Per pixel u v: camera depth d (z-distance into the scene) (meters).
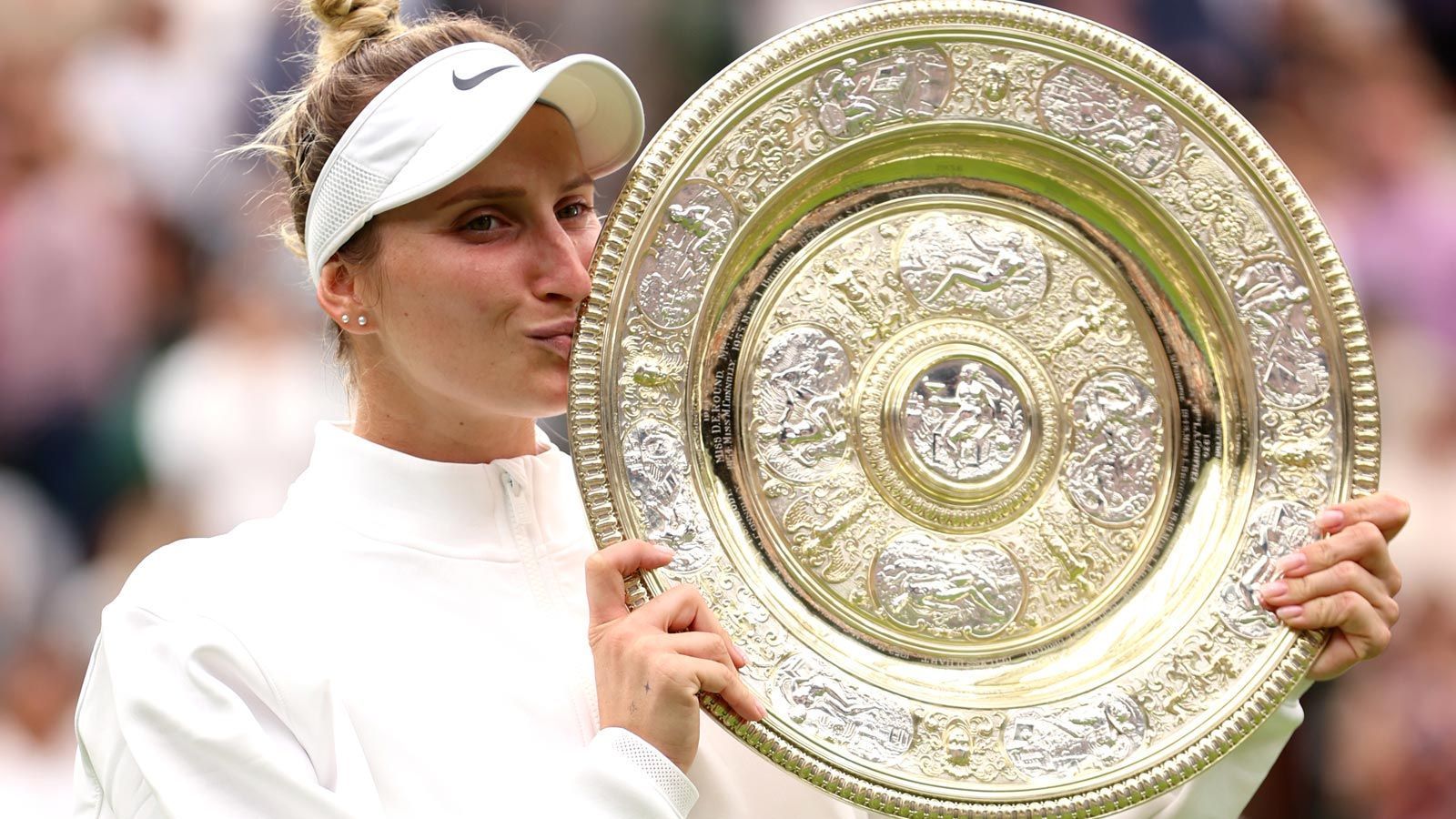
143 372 17.19
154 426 16.83
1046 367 6.57
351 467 6.52
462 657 6.18
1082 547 6.49
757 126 6.20
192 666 5.89
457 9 14.50
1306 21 18.91
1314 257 6.45
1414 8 19.05
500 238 6.05
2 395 17.09
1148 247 6.63
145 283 17.39
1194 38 18.59
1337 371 6.43
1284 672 6.27
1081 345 6.61
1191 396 6.62
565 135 6.20
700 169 6.11
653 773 5.62
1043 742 6.07
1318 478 6.43
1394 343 18.02
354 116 6.22
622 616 5.88
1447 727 15.94
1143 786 6.05
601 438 5.90
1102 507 6.53
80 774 6.34
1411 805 15.88
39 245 17.39
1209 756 6.12
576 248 6.34
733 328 6.30
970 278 6.56
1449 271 18.17
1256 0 18.83
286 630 6.07
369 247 6.15
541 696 6.16
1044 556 6.46
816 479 6.31
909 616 6.30
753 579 6.10
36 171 17.81
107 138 17.86
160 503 16.64
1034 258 6.62
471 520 6.47
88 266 17.39
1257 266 6.51
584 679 6.25
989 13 6.39
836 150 6.30
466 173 5.93
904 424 6.41
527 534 6.55
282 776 5.71
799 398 6.34
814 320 6.40
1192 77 6.50
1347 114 18.81
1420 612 16.52
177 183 17.66
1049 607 6.43
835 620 6.23
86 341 17.33
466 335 6.02
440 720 6.03
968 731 6.05
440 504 6.44
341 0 6.54
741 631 5.98
